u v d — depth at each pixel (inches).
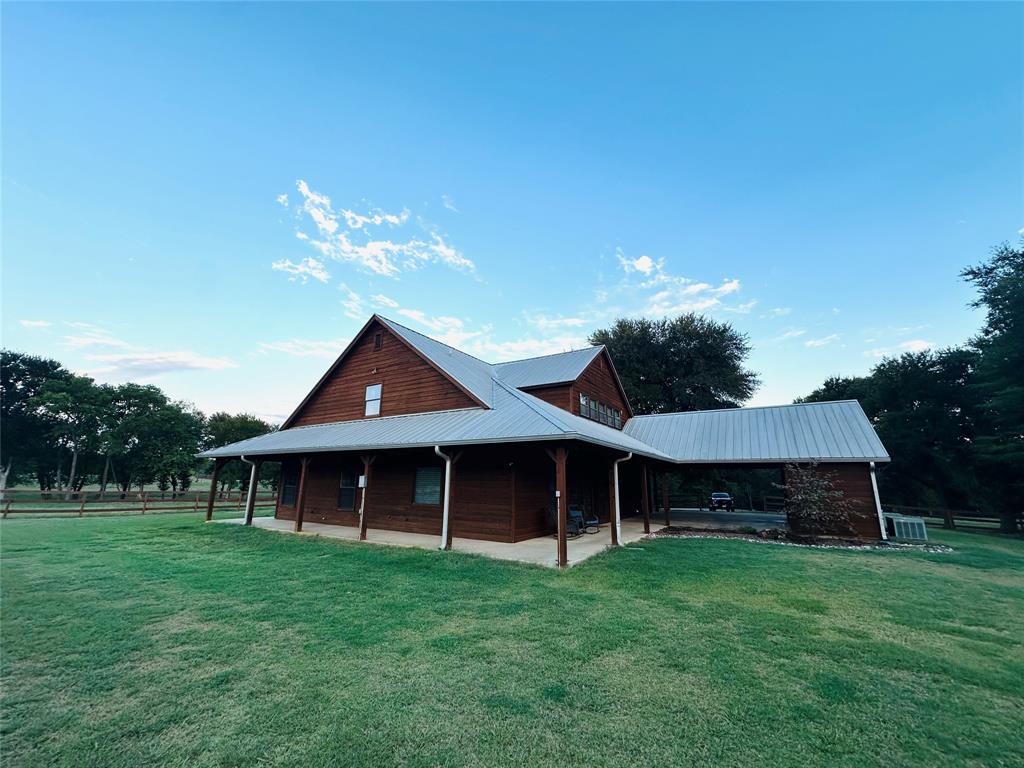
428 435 405.4
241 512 812.6
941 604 237.1
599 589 259.0
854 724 119.6
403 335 572.1
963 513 714.8
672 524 648.4
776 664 157.6
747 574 303.3
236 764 100.7
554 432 326.0
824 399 1398.9
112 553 371.6
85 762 101.3
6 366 1475.1
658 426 732.7
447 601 233.5
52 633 184.5
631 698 132.2
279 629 191.5
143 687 138.5
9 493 903.1
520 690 136.8
